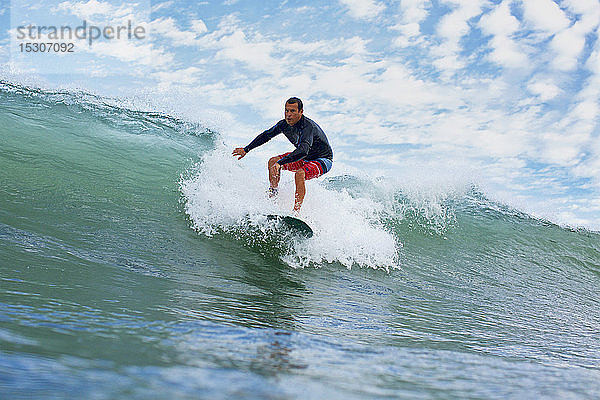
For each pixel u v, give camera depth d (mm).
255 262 4305
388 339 2416
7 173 4859
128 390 865
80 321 1613
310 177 5043
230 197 5145
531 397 1272
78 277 2623
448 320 3514
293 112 4926
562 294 5355
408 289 4508
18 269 2529
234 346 1504
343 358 1540
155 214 4797
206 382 974
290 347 1617
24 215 3906
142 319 1829
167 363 1146
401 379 1305
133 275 3012
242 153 5418
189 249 4172
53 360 1042
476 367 1727
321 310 3092
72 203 4512
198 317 2088
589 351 3068
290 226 4766
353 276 4621
